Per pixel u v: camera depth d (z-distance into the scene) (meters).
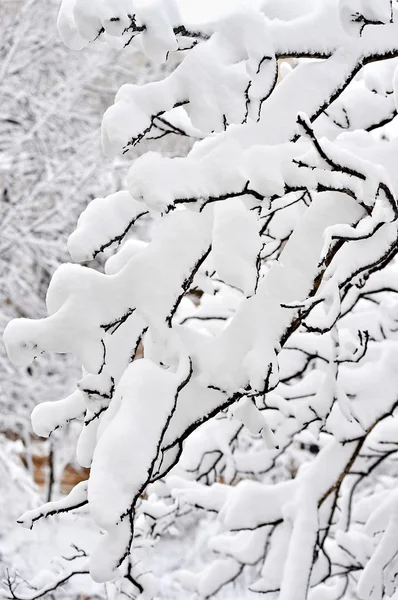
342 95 2.21
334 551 3.45
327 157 1.47
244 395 1.76
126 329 1.83
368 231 1.64
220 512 3.13
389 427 3.13
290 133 1.72
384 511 3.22
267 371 1.70
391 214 1.64
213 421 3.69
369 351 3.16
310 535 2.77
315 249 1.85
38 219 7.75
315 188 1.60
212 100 1.48
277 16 1.81
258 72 1.57
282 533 2.99
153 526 3.63
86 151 8.17
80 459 1.91
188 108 1.51
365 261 1.78
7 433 9.92
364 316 3.40
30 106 7.98
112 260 2.10
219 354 1.75
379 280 2.70
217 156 1.55
